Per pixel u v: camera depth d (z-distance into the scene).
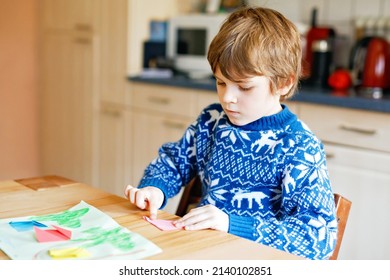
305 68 2.50
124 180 3.00
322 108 2.13
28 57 3.51
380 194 1.98
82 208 1.02
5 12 3.41
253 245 0.86
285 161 1.08
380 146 1.97
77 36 3.16
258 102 1.06
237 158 1.14
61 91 3.35
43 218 0.97
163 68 2.97
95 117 3.13
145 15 2.93
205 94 2.50
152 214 1.00
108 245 0.84
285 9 2.86
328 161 2.12
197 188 1.29
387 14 2.53
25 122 3.58
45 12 3.38
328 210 1.01
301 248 0.95
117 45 2.94
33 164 3.66
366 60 2.33
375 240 2.01
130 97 2.91
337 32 2.71
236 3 2.88
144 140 2.86
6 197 1.11
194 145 1.28
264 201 1.11
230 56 1.02
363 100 1.98
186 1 3.12
